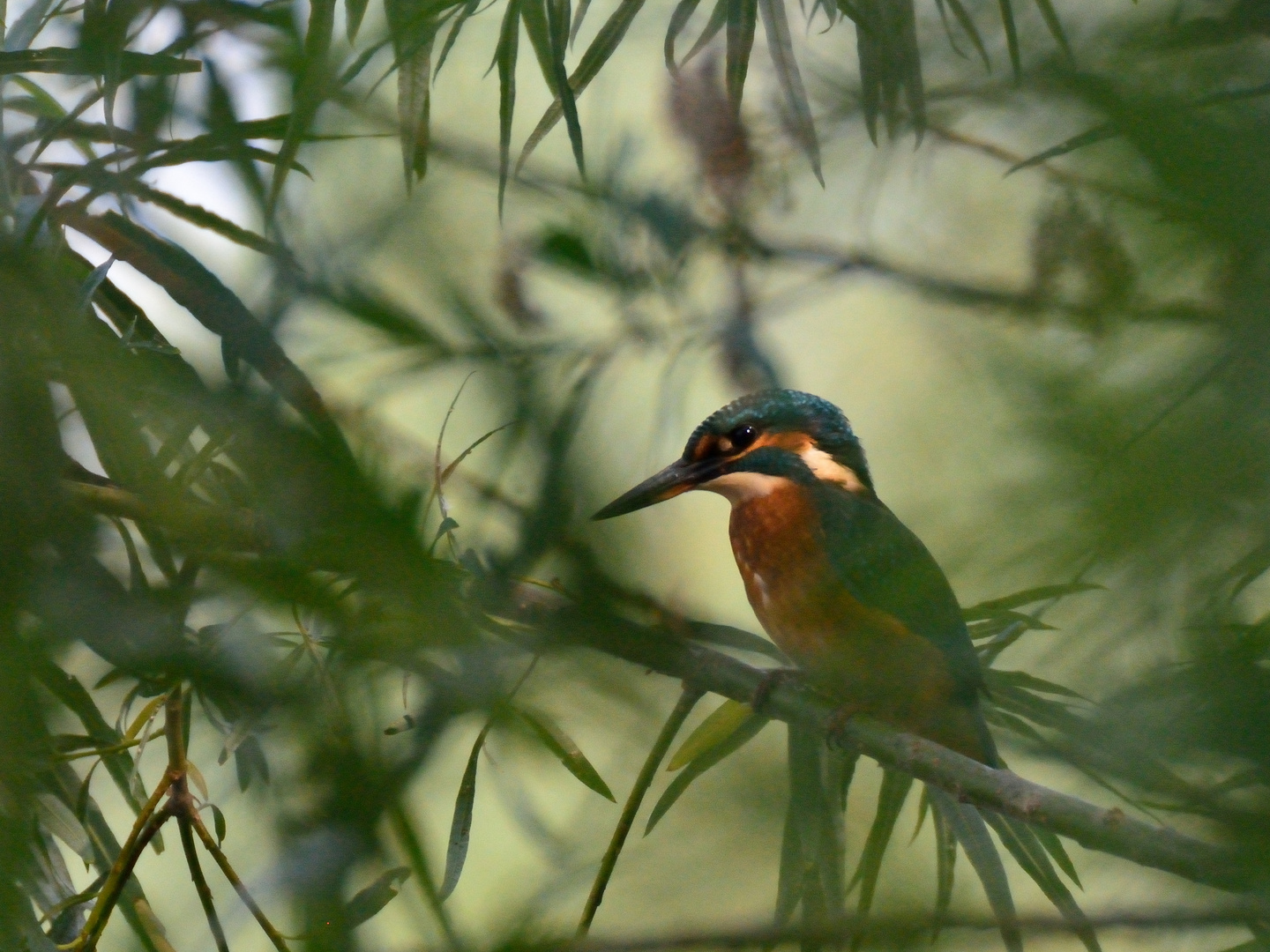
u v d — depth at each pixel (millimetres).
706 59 8906
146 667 2500
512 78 5789
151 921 5547
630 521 2543
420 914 2764
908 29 5488
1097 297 2305
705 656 6559
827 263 8555
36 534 2516
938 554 1982
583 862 3330
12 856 2615
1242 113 1961
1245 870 2344
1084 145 2205
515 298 7828
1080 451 1945
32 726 2527
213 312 5441
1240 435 1803
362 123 6793
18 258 2676
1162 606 2145
